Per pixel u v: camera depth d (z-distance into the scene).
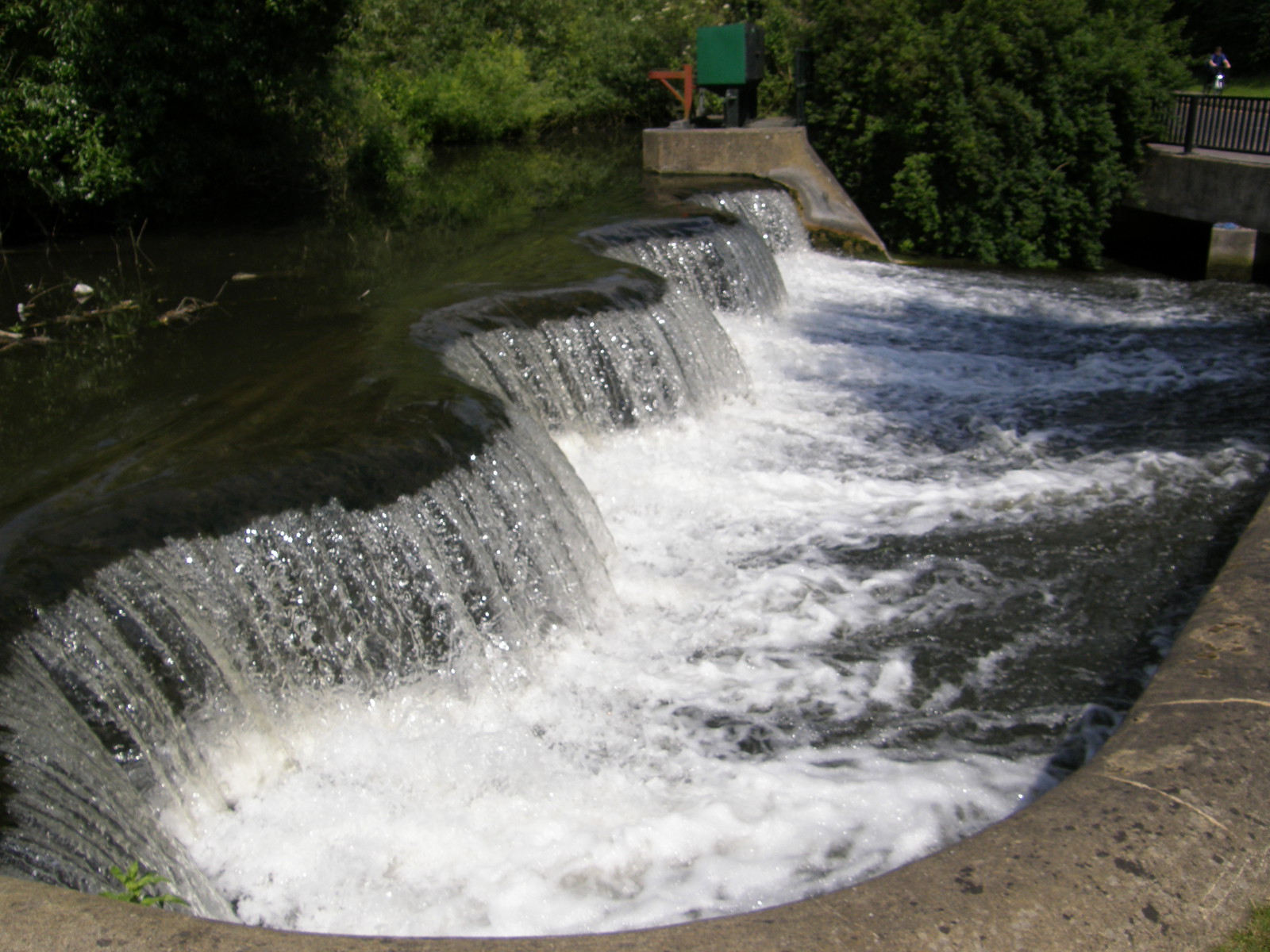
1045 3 15.96
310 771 5.13
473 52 29.17
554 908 4.32
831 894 2.82
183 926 2.61
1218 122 15.74
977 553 7.12
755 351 11.27
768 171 16.06
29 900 2.68
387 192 19.14
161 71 14.98
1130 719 3.63
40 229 15.73
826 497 8.04
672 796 4.98
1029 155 16.34
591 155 24.92
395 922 4.30
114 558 4.82
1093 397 10.06
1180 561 6.96
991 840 2.98
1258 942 2.65
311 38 16.45
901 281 14.84
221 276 12.73
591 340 8.78
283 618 5.24
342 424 6.31
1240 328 12.42
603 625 6.45
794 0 22.36
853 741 5.34
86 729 4.29
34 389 8.76
